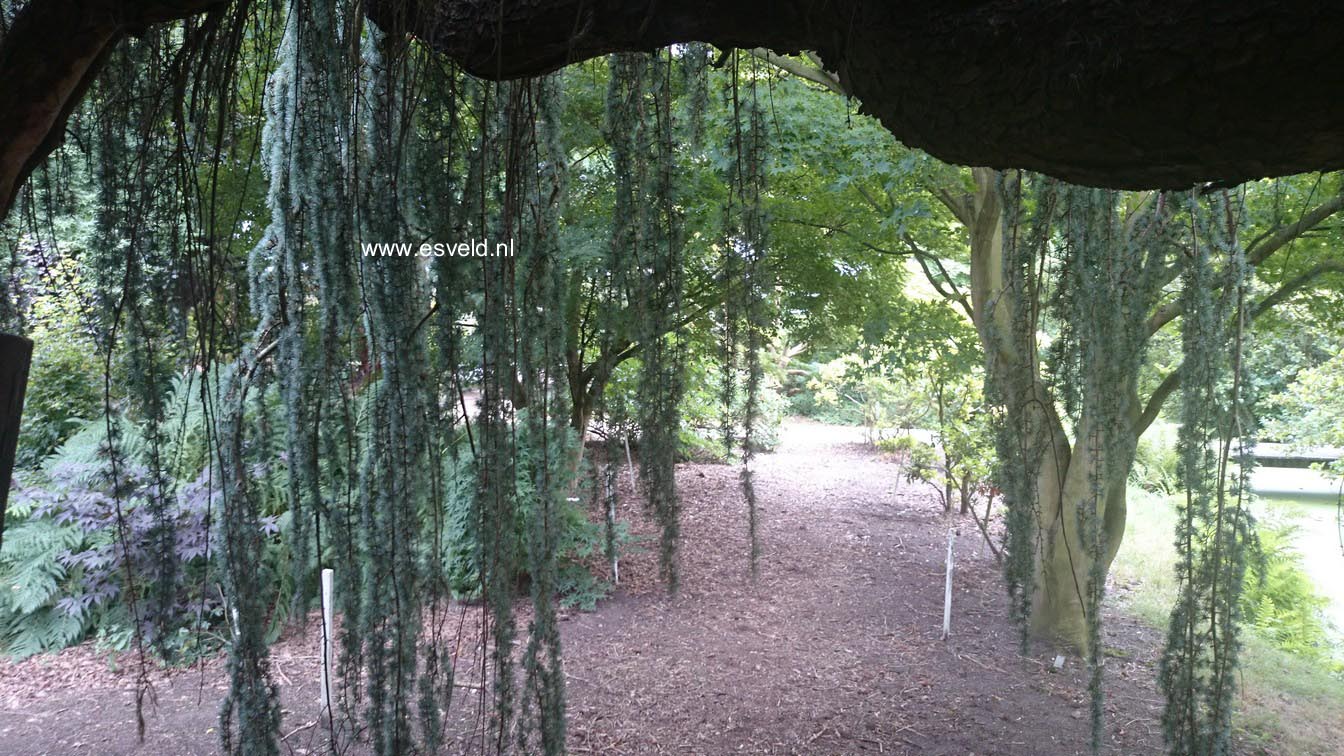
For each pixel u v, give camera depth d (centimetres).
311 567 167
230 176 190
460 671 379
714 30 121
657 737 409
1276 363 710
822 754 400
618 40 127
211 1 132
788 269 548
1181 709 215
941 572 694
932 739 419
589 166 478
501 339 151
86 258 195
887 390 1160
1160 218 234
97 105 159
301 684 404
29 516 499
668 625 553
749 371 192
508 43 130
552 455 166
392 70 144
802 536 789
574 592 588
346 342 152
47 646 469
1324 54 73
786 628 559
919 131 109
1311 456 895
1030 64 90
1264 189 418
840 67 117
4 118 123
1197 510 219
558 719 162
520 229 157
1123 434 244
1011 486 269
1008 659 520
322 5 145
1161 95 83
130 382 150
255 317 180
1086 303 224
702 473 1046
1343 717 451
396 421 147
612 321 189
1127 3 81
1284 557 613
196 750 366
